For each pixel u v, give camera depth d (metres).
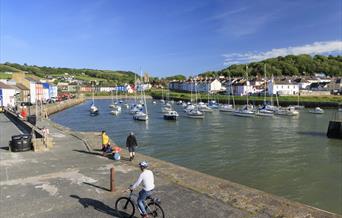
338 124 46.19
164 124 64.44
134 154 20.81
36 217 10.88
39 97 71.44
